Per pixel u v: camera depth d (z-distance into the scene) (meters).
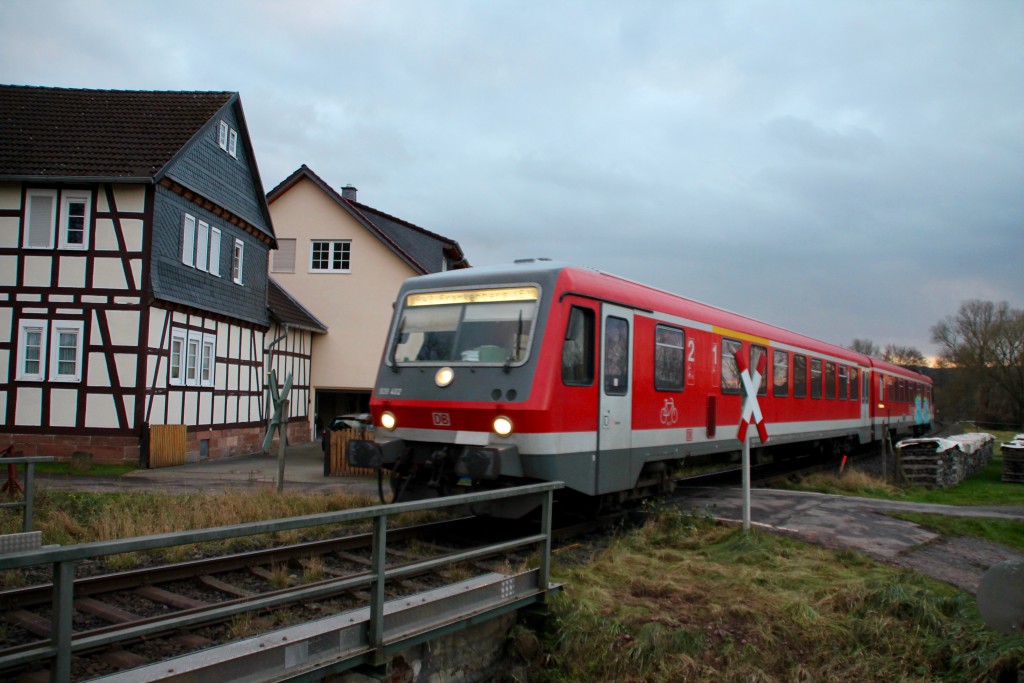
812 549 9.16
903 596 7.15
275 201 31.00
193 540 3.84
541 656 6.53
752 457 15.32
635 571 8.06
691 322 12.23
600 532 10.38
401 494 9.79
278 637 4.61
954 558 9.39
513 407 8.73
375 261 30.45
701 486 15.33
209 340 21.98
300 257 30.75
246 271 24.42
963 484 20.27
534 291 9.20
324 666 4.67
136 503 10.97
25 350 18.89
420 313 10.00
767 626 6.75
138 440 18.61
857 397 22.55
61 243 19.06
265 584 7.10
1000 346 54.81
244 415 24.25
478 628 6.29
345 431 17.45
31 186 19.11
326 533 9.48
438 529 9.67
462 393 9.14
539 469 8.74
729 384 13.60
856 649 6.41
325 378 30.31
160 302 19.31
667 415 11.31
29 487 8.22
